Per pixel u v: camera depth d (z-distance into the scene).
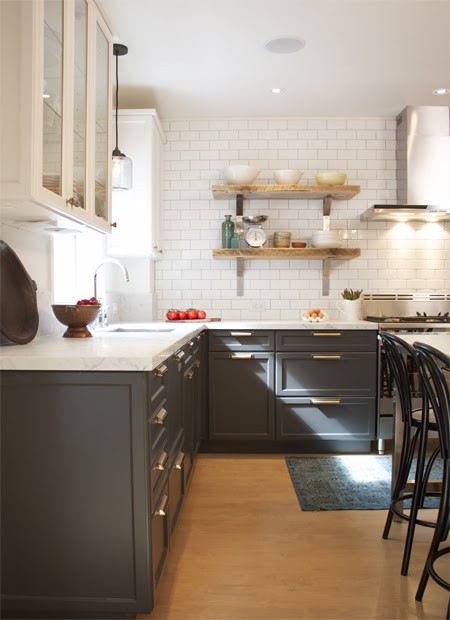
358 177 4.48
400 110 4.33
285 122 4.47
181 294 4.52
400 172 4.35
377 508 2.79
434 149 4.22
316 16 2.88
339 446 3.88
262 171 4.48
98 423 1.69
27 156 1.70
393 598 1.96
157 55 3.32
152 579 1.73
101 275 3.71
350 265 4.50
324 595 1.98
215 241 4.50
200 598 1.96
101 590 1.71
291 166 4.48
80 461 1.69
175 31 3.03
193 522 2.62
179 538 2.45
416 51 3.30
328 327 3.77
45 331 2.68
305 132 4.47
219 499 2.93
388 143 4.48
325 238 4.18
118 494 1.69
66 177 2.00
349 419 3.80
